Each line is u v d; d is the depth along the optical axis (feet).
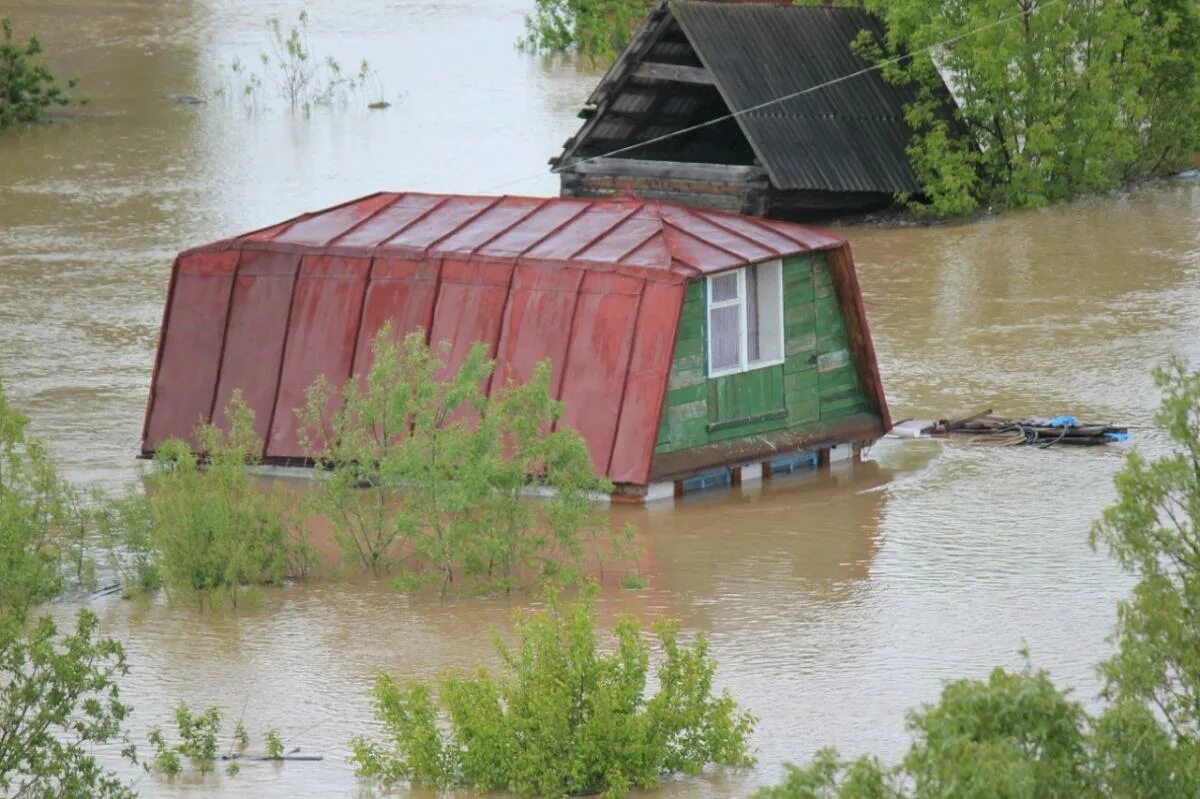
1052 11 489.67
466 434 251.80
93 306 407.85
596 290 287.07
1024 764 135.44
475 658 219.00
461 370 259.19
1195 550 164.76
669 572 249.34
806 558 253.85
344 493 257.96
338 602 242.37
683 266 284.61
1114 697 171.32
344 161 565.12
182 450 260.62
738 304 291.17
